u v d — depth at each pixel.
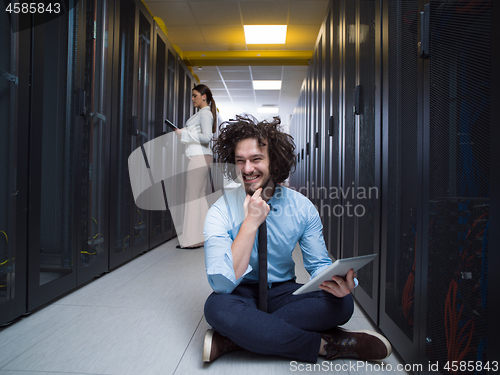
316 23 4.72
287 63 5.94
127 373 1.08
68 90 1.87
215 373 1.08
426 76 0.98
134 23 2.82
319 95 3.59
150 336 1.37
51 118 1.82
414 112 1.08
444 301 0.87
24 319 1.54
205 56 5.81
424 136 0.99
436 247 0.91
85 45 2.02
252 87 7.80
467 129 0.77
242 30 4.99
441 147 0.89
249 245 1.10
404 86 1.17
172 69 4.07
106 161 2.33
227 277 1.07
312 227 1.29
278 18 4.59
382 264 1.38
